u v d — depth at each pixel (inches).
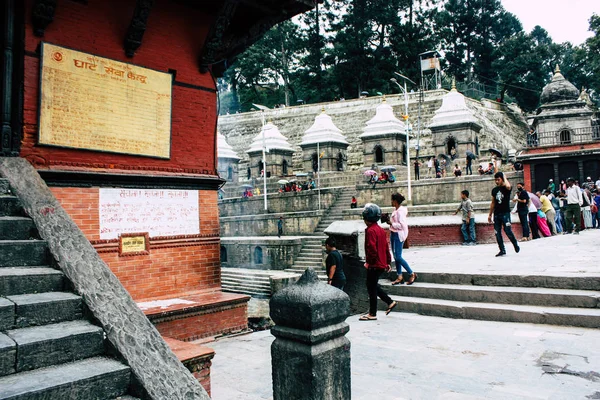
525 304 292.7
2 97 246.2
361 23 2348.7
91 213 275.0
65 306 146.3
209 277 335.3
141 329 144.3
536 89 2452.0
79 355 133.2
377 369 206.8
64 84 262.8
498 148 1692.9
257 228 1216.2
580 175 1030.4
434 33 2529.5
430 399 170.6
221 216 1406.3
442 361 214.5
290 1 311.9
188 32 325.4
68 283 158.2
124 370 126.3
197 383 132.3
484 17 2701.8
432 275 354.0
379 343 250.4
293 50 2608.3
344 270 432.8
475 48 2721.5
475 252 502.3
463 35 2755.9
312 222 1130.7
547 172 1063.0
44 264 171.3
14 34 251.0
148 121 300.5
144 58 300.0
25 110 249.4
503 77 2443.4
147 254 300.7
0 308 133.4
